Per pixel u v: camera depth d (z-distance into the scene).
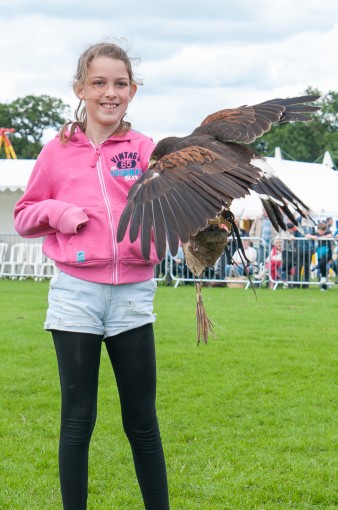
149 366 4.38
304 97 4.24
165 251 3.04
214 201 3.14
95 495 5.37
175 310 13.95
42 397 7.67
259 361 9.23
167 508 4.44
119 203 4.34
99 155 4.38
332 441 6.33
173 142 3.71
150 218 3.11
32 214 4.32
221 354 9.65
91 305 4.27
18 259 21.38
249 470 5.72
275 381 8.27
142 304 4.35
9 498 5.29
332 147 61.03
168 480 5.54
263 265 19.48
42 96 82.00
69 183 4.36
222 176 3.27
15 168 22.94
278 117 3.99
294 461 5.90
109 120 4.37
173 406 7.34
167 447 6.21
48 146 4.44
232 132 3.83
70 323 4.25
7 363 9.15
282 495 5.34
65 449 4.26
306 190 24.75
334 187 25.52
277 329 11.70
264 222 20.45
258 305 14.96
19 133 81.88
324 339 10.80
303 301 15.85
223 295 17.03
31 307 14.43
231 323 12.33
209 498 5.29
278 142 62.62
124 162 4.38
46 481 5.57
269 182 3.68
